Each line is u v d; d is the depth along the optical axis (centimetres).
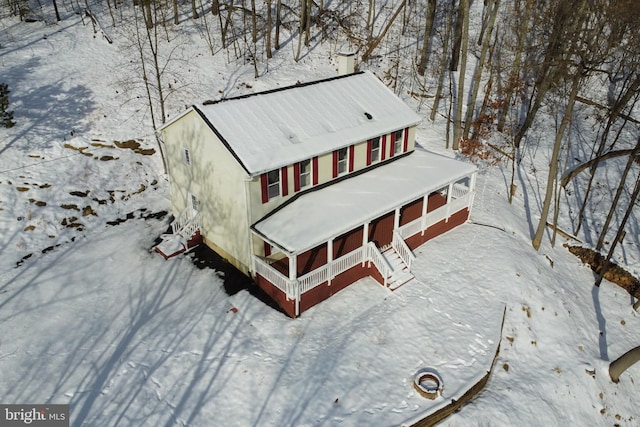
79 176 2269
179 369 1441
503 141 2944
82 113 2527
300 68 3234
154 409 1323
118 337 1547
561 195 2617
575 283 2109
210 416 1318
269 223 1725
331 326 1634
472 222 2227
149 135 2530
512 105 3209
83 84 2692
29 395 1342
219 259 1952
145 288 1770
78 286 1767
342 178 2011
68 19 3281
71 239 2042
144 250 1986
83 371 1423
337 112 2008
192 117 1784
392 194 1888
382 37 3631
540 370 1647
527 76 3369
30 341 1516
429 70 3494
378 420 1338
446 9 4125
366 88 2203
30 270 1839
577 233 2383
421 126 2975
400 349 1570
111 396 1352
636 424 1647
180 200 2103
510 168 2744
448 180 2019
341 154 1980
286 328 1608
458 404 1432
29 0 3503
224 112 1780
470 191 2164
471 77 3438
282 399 1372
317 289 1700
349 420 1330
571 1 2544
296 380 1427
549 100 3216
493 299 1795
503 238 2109
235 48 3216
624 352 1836
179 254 1978
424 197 1956
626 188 2675
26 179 2184
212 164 1775
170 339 1543
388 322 1661
